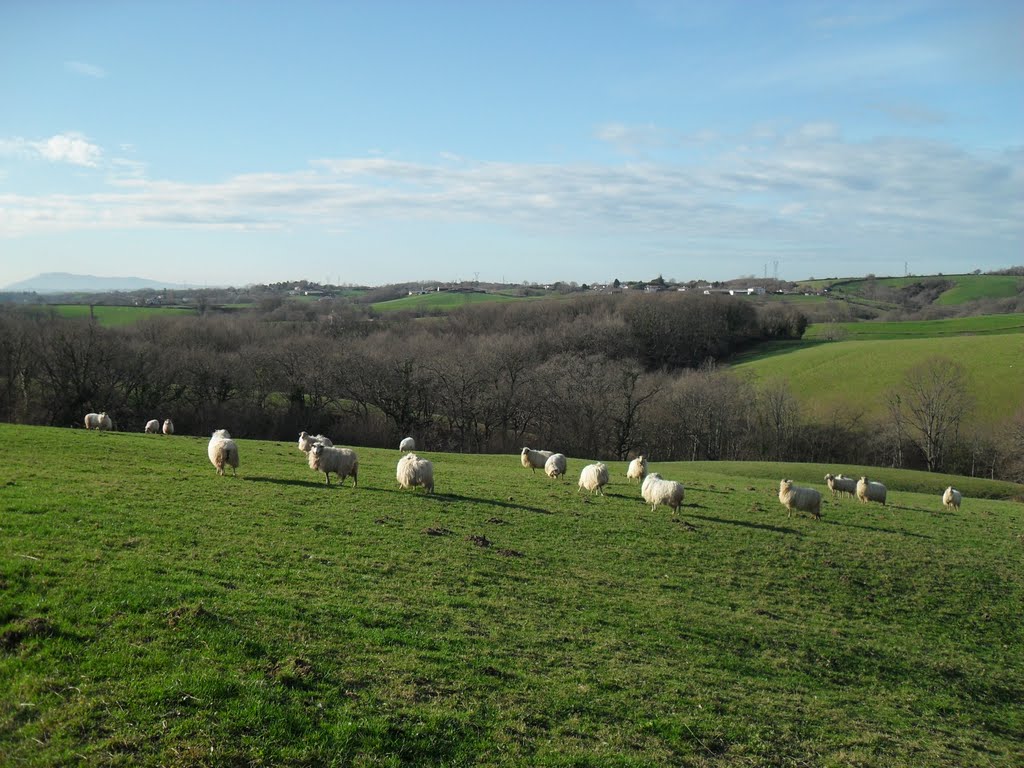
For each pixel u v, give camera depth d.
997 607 23.52
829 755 12.76
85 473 25.94
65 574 13.61
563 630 16.17
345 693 11.38
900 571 25.41
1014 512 43.41
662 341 125.12
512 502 29.47
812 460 89.81
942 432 84.81
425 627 14.74
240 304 185.00
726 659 16.30
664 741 12.05
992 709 16.84
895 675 17.52
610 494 34.19
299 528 20.89
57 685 9.99
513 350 96.94
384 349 97.31
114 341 86.69
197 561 16.16
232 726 9.82
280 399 97.81
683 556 24.02
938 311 164.50
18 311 103.50
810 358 111.25
